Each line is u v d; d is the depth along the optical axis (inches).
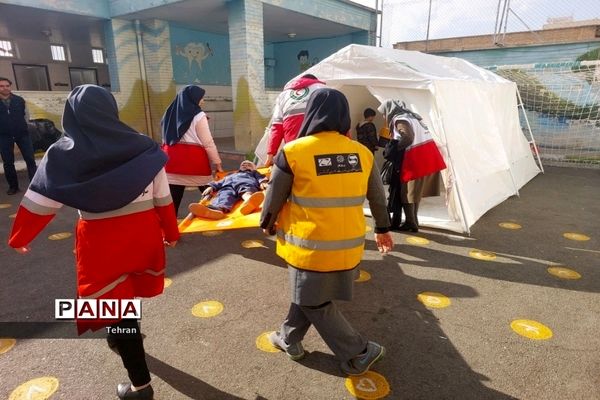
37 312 133.2
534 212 245.9
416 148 188.4
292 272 92.9
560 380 101.7
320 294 90.4
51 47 652.1
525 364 107.7
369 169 94.0
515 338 119.2
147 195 88.4
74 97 80.7
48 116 407.5
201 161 188.7
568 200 275.3
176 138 182.7
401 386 99.5
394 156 196.9
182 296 142.8
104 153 79.9
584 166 409.7
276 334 115.0
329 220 87.1
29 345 115.5
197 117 182.7
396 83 206.8
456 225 212.2
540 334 121.0
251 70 423.8
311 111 90.2
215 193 195.8
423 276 159.2
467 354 111.7
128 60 485.7
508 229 215.0
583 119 430.3
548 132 451.2
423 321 128.0
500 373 104.2
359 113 315.3
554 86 439.5
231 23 418.9
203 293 145.1
